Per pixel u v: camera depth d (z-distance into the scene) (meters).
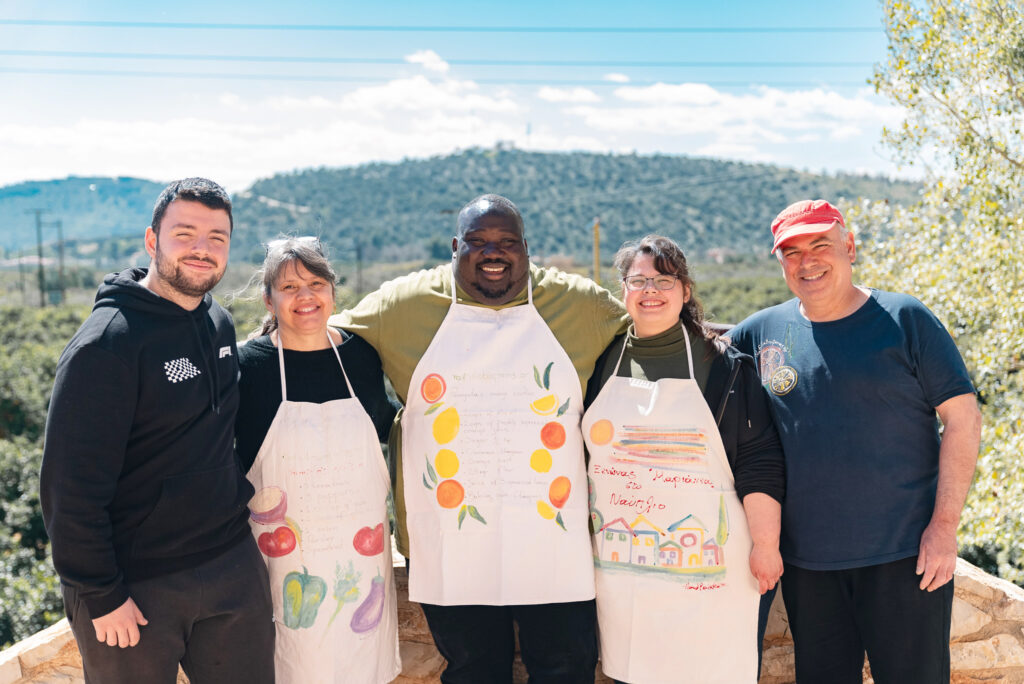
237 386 2.40
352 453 2.56
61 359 2.12
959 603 2.99
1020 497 6.37
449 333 2.71
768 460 2.53
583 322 2.74
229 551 2.31
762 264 77.94
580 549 2.66
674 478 2.56
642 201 135.38
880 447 2.43
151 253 2.26
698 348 2.61
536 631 2.68
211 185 2.27
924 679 2.43
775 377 2.57
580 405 2.73
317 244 2.57
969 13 6.37
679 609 2.56
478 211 2.64
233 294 2.66
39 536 13.72
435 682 3.01
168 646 2.22
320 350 2.60
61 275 57.59
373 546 2.60
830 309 2.55
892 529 2.42
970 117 6.59
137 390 2.13
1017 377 6.85
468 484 2.66
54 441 2.05
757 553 2.53
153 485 2.18
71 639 2.79
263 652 2.38
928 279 7.57
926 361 2.43
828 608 2.55
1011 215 6.60
